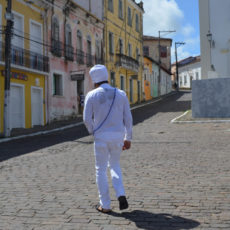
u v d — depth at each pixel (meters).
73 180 6.06
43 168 7.35
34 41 18.62
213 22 20.22
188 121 16.70
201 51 20.55
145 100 42.00
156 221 3.86
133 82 37.97
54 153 9.66
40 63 20.22
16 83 18.28
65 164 7.74
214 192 4.96
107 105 4.00
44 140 13.57
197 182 5.60
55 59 22.16
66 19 23.56
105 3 30.83
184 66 75.50
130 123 4.18
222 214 4.02
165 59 60.72
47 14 21.31
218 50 20.14
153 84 47.06
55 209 4.42
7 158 9.10
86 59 26.55
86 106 4.04
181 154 8.56
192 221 3.82
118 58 32.91
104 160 4.11
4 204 4.72
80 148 10.52
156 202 4.57
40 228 3.77
